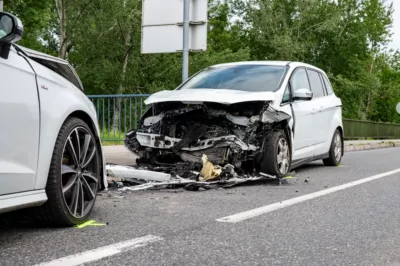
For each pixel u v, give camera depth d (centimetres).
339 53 3981
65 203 361
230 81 724
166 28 901
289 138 684
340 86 3847
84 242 330
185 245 328
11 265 278
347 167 902
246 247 327
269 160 640
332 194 562
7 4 2673
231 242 338
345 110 3947
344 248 330
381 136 2777
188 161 629
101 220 400
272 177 643
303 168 873
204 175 600
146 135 638
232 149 609
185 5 865
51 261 286
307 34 3828
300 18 3697
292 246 332
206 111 617
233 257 303
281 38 3547
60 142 355
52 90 355
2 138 298
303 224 400
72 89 392
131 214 426
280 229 380
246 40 3944
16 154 311
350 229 386
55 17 3192
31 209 354
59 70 418
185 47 869
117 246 321
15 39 300
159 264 286
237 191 571
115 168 591
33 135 326
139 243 330
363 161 1064
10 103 305
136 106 1145
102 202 483
